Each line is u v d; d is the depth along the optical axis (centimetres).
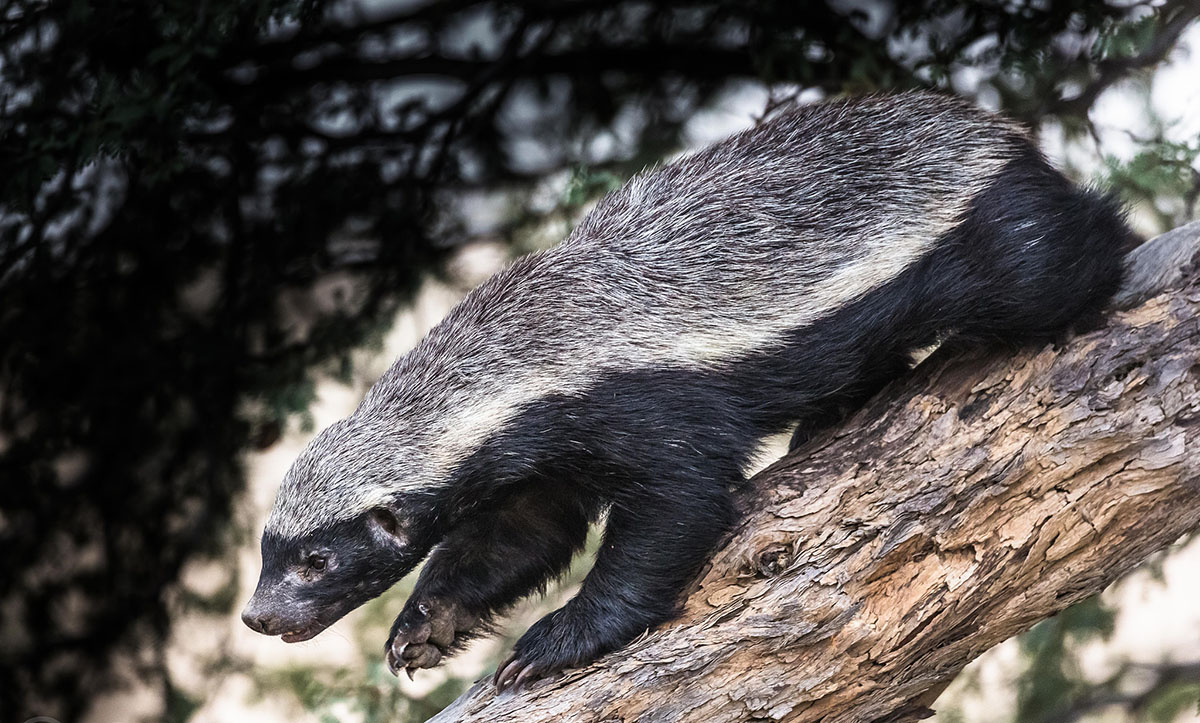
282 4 1091
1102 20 1100
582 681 749
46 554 1290
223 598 1293
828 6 1151
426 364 826
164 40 1103
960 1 1115
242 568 1334
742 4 1157
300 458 831
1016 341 776
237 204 1235
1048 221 779
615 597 772
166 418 1277
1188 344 743
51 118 1126
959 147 807
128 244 1229
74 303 1237
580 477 797
